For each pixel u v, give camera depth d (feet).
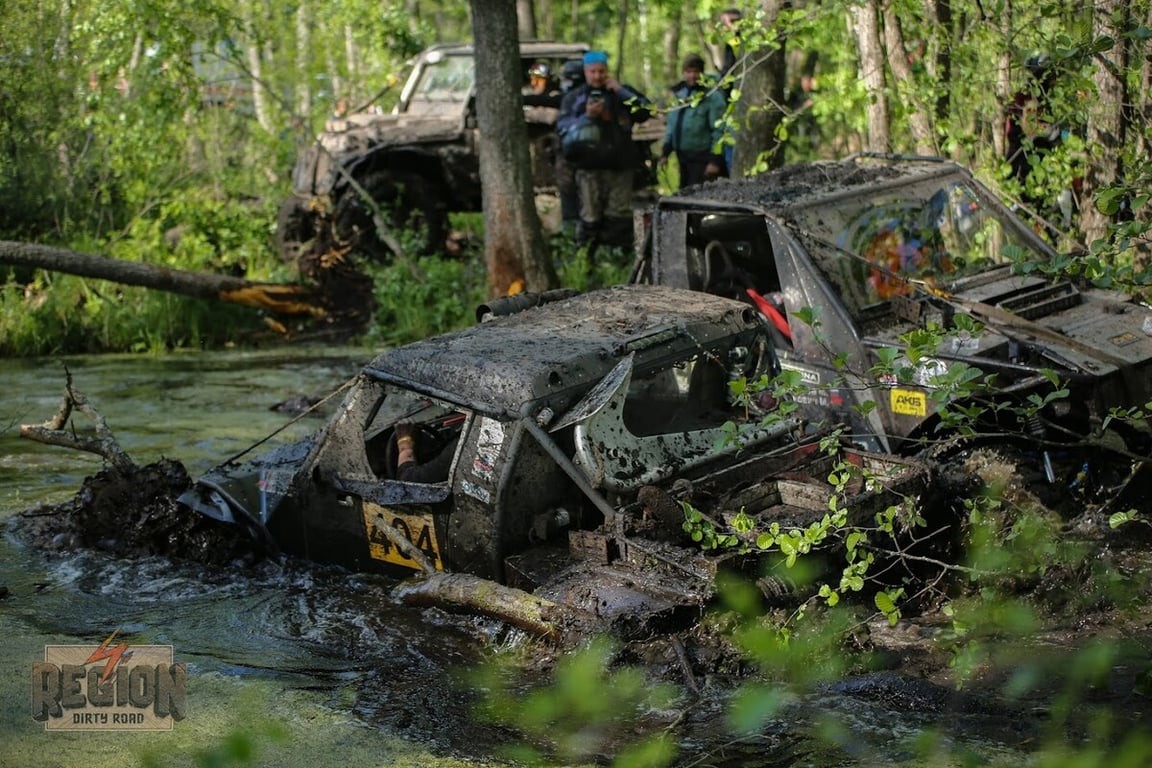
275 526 21.45
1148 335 21.83
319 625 18.95
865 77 32.73
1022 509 19.27
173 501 22.59
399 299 43.62
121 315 43.91
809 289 23.17
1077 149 27.81
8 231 50.47
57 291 44.21
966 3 30.55
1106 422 18.33
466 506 18.45
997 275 24.49
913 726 14.69
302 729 15.74
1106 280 18.86
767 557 16.93
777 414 18.12
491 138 38.29
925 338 17.44
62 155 51.37
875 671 15.94
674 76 72.02
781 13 30.89
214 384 37.24
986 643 16.65
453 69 50.80
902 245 24.47
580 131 42.73
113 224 51.70
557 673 16.34
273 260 49.85
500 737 15.16
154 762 15.01
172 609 20.01
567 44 50.14
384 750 15.08
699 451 18.92
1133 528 19.92
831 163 27.91
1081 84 23.73
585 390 18.66
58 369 40.11
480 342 19.88
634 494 18.03
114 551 22.52
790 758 14.11
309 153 49.75
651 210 27.07
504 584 18.24
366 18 66.23
